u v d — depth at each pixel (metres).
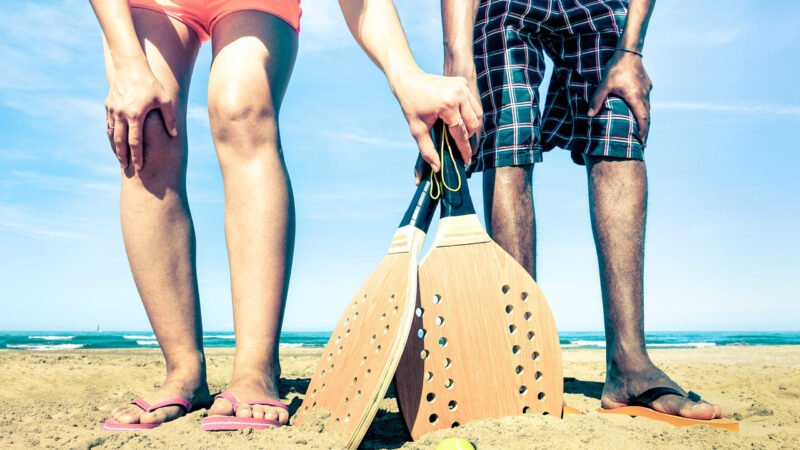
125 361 4.12
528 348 1.72
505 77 2.27
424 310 1.66
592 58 2.33
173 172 1.92
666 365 4.10
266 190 1.87
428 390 1.62
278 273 1.88
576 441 1.50
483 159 2.29
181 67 2.02
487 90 2.30
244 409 1.66
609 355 2.12
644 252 2.18
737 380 3.15
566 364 4.16
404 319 1.50
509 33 2.30
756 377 3.26
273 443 1.48
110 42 1.84
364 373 1.58
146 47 1.94
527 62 2.29
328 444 1.47
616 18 2.35
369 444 1.59
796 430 1.89
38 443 1.58
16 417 1.98
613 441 1.52
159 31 1.97
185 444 1.49
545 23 2.36
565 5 2.36
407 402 1.60
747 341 28.36
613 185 2.20
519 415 1.68
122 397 2.53
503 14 2.32
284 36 2.01
